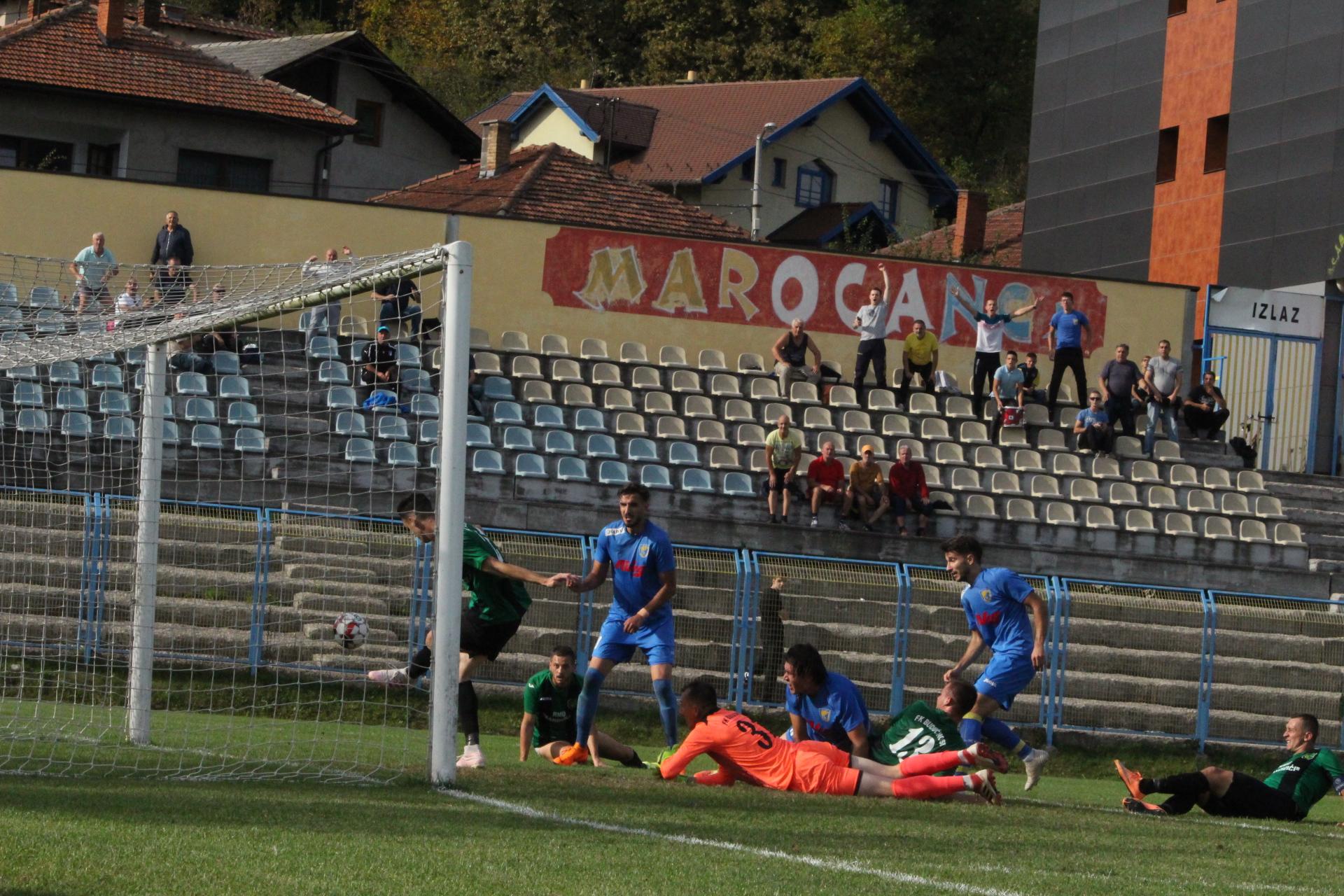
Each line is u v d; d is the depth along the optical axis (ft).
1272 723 138.92
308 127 311.06
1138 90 298.97
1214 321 243.81
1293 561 199.00
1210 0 284.61
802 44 530.68
